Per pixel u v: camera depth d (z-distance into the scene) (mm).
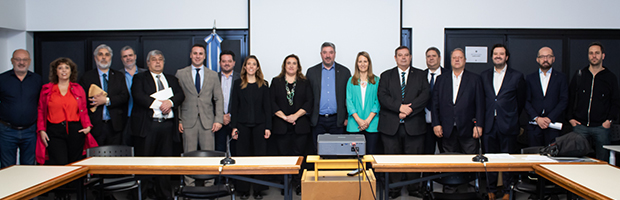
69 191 3631
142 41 4879
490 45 4863
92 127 3938
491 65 4867
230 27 4801
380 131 3949
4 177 2471
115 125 3971
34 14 4844
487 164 2775
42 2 4836
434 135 4262
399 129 3959
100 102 3867
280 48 4711
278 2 4703
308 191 2721
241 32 4863
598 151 4016
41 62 4930
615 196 2039
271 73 4727
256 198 4012
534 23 4793
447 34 4871
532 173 3162
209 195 2885
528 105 3988
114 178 3387
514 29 4859
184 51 4875
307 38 4707
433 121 3953
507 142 3840
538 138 3990
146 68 4832
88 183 3039
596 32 4863
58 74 3791
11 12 4602
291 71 4020
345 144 2740
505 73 3852
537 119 3912
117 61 4883
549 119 3885
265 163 2840
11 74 3893
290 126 4051
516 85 3795
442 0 4770
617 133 4020
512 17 4789
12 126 3900
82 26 4820
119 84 4004
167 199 3717
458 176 3205
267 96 4008
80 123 3852
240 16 4797
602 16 4789
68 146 3846
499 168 2787
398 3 4680
